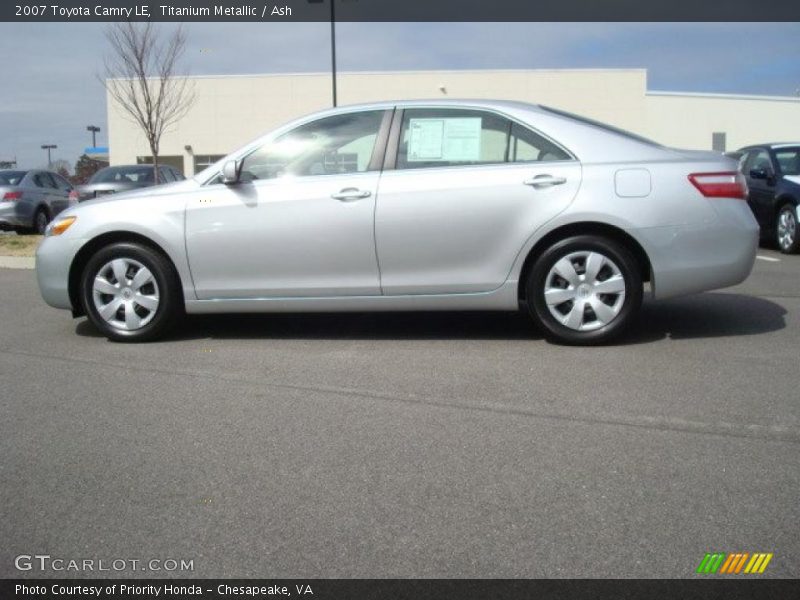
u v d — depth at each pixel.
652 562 2.64
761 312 6.38
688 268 5.13
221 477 3.34
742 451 3.52
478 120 5.34
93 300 5.61
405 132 5.37
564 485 3.21
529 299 5.27
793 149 11.70
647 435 3.72
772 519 2.91
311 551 2.76
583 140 5.23
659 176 5.10
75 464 3.50
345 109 5.50
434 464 3.43
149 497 3.17
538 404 4.17
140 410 4.19
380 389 4.47
